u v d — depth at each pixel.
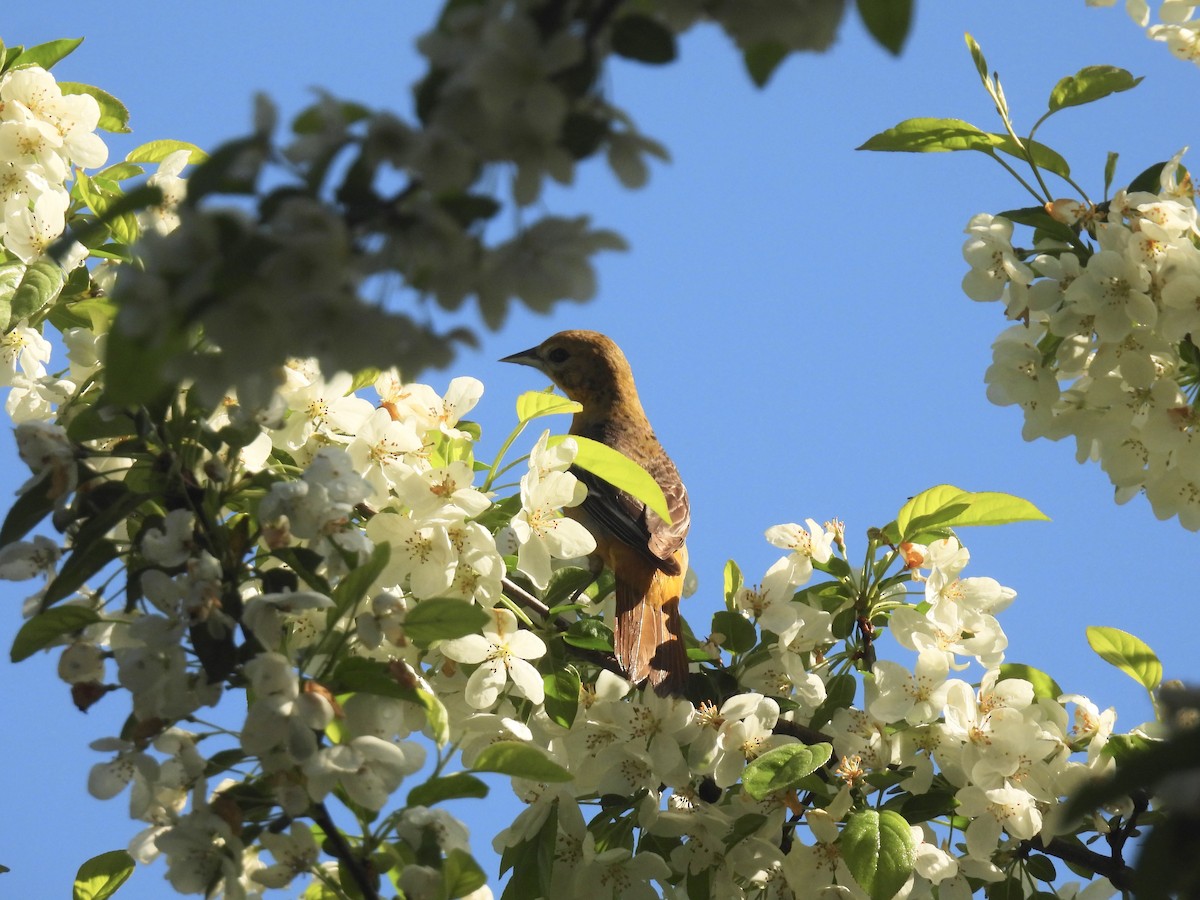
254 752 4.77
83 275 7.55
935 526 7.75
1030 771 6.85
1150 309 6.82
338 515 5.35
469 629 5.12
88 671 5.27
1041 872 7.24
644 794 7.00
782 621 7.54
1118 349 7.07
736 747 6.91
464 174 3.04
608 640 7.64
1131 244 6.88
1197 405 7.31
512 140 3.12
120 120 8.31
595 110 3.21
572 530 7.06
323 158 3.12
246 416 5.53
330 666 5.15
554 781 5.34
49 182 7.40
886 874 6.20
